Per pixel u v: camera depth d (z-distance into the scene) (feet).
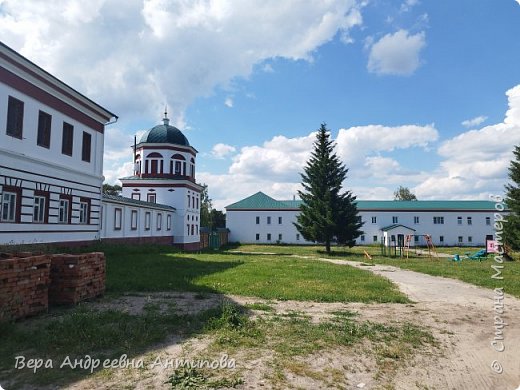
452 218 201.98
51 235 61.72
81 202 71.61
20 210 54.85
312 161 126.11
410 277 53.06
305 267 61.67
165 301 30.81
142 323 23.06
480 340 23.12
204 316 25.05
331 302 32.60
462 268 65.62
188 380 15.81
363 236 201.57
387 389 16.22
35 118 58.23
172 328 22.75
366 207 203.41
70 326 21.79
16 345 19.36
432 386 16.85
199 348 19.57
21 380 15.80
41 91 59.62
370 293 36.83
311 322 25.09
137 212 107.65
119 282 38.22
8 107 53.36
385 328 24.21
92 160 75.41
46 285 26.03
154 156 140.36
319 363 18.25
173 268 52.75
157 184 137.80
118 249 73.46
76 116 69.72
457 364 19.35
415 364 18.99
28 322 23.58
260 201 211.61
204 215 252.83
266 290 36.45
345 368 17.93
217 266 58.49
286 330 22.82
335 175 124.26
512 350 21.59
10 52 51.49
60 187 64.54
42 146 59.82
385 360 19.15
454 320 27.27
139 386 15.40
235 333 21.83
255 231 206.18
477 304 33.30
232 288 37.09
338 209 121.70
